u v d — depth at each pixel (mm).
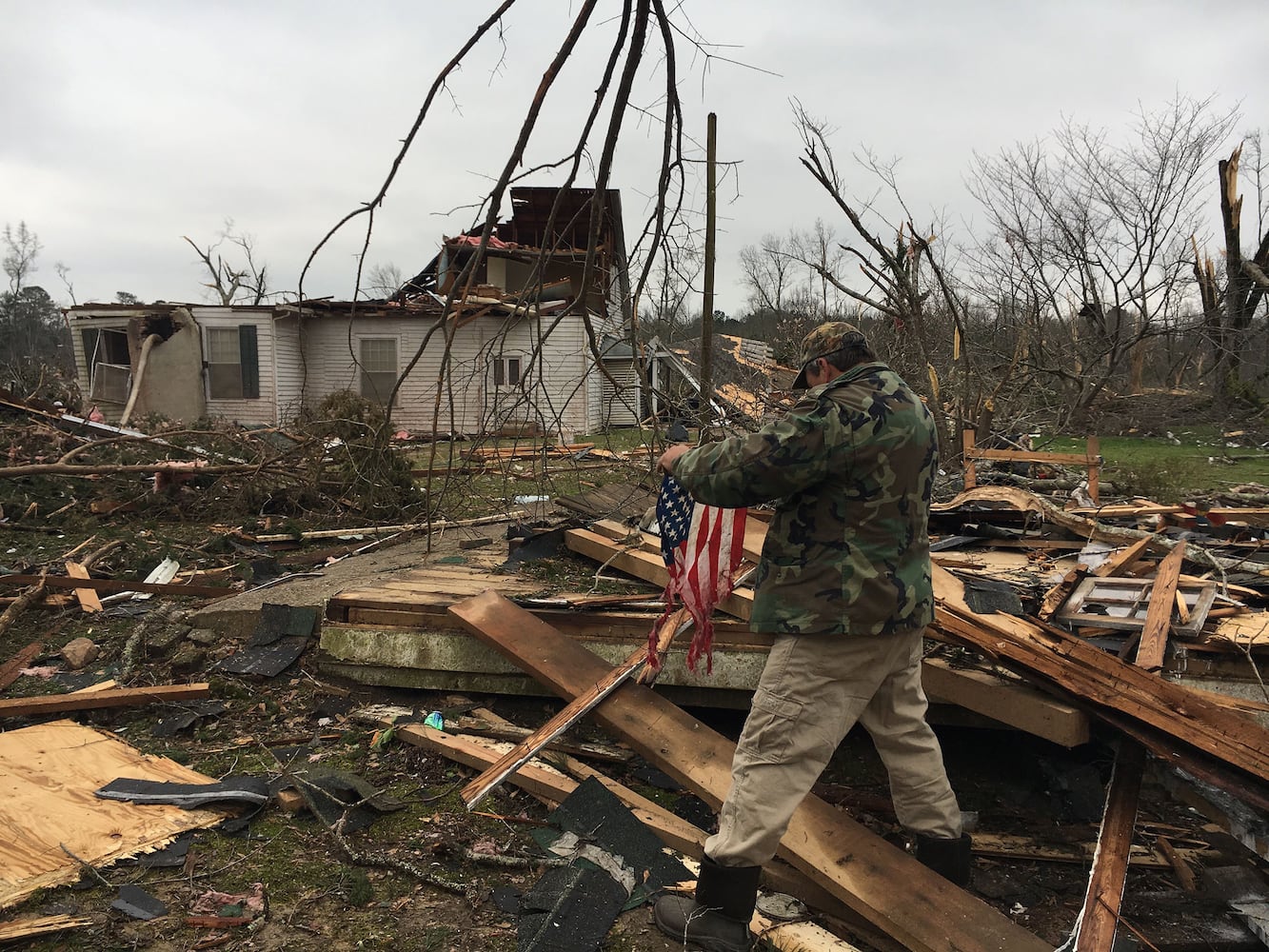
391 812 3281
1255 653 3314
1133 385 19609
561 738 3879
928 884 2543
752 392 8812
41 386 14352
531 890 2729
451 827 3189
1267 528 5969
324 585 5273
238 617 4828
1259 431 17141
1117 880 2621
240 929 2561
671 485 3203
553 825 3174
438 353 19000
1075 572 4090
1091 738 3510
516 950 2494
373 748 3799
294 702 4234
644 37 2447
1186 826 3344
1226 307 18703
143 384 19344
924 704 2668
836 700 2438
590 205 3006
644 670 3570
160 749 3789
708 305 4707
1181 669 3375
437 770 3617
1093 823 3402
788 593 2439
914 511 2463
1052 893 2947
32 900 2590
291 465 9023
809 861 2633
